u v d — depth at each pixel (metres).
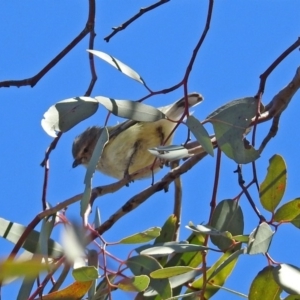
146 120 5.31
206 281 4.88
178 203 6.98
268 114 6.12
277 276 4.57
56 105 5.24
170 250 4.83
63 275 5.02
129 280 4.47
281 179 5.13
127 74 5.45
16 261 1.45
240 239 4.76
